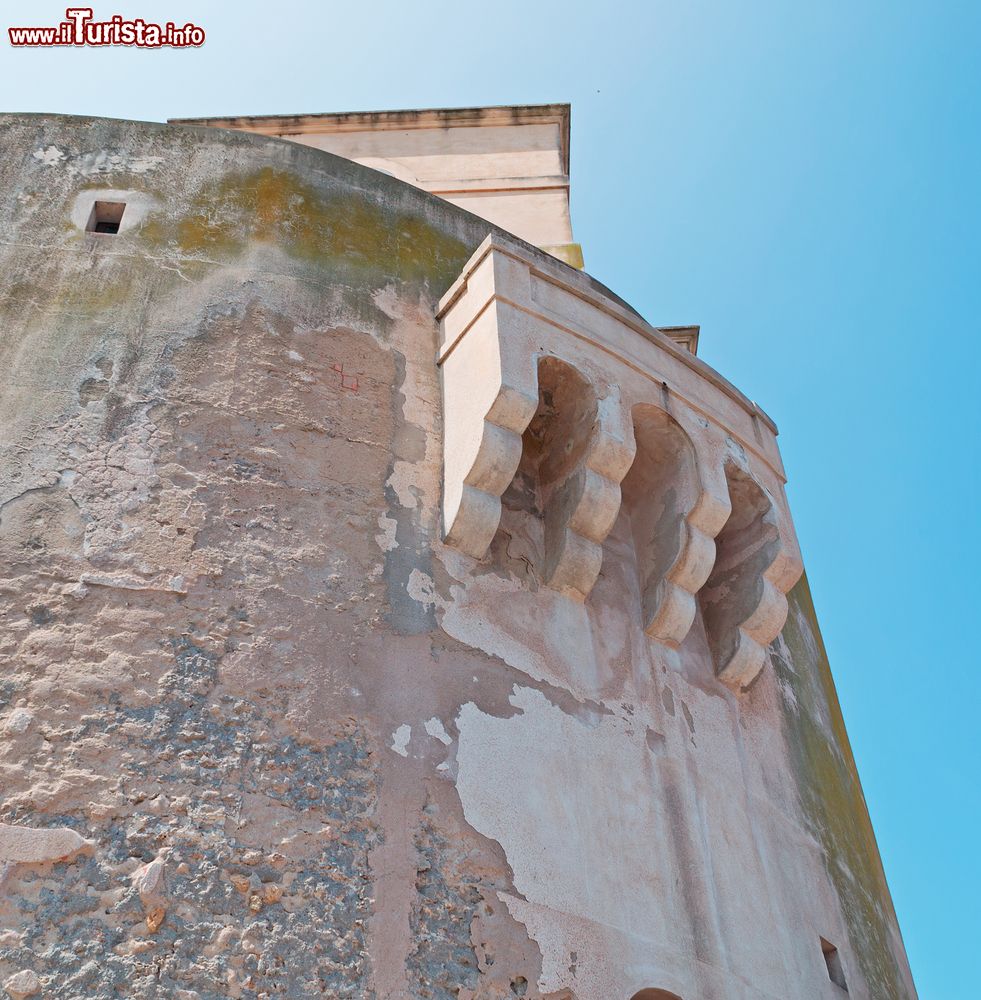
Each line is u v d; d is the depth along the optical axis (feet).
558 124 52.75
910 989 29.71
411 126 52.16
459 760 21.50
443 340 27.61
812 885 26.63
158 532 21.88
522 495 26.32
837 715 33.63
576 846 21.86
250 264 26.86
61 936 17.22
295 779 19.89
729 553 29.17
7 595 20.44
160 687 20.03
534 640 24.20
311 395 25.04
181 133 29.04
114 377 23.86
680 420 27.86
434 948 19.19
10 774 18.56
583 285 28.27
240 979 17.61
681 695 26.27
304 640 21.53
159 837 18.52
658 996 21.36
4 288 25.04
